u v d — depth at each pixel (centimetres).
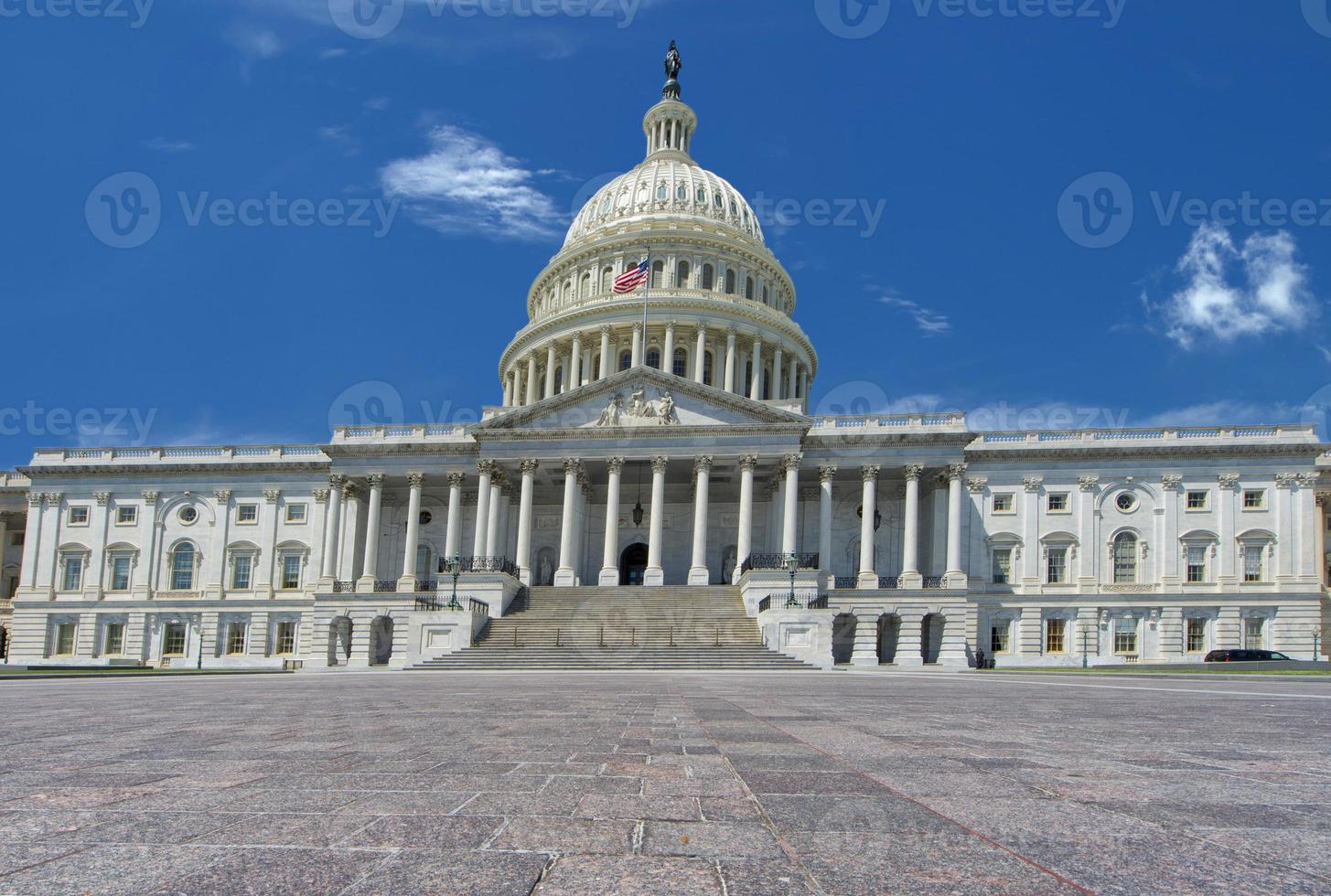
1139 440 7800
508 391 10956
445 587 6481
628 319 9875
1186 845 518
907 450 7494
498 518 7650
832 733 1188
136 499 8588
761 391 10031
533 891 429
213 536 8438
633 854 502
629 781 756
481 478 7438
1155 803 649
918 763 873
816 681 3328
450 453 7819
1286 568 7444
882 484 8012
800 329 10606
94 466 8575
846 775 785
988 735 1159
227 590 8338
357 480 8044
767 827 571
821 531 7425
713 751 981
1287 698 2120
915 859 487
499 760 900
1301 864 475
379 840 534
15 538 9594
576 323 10106
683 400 7444
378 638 7481
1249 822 580
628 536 8300
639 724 1338
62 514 8612
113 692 2708
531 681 3291
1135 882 441
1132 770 816
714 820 591
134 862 482
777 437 7269
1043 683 3212
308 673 5438
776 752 970
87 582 8469
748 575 6438
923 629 7462
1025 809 625
